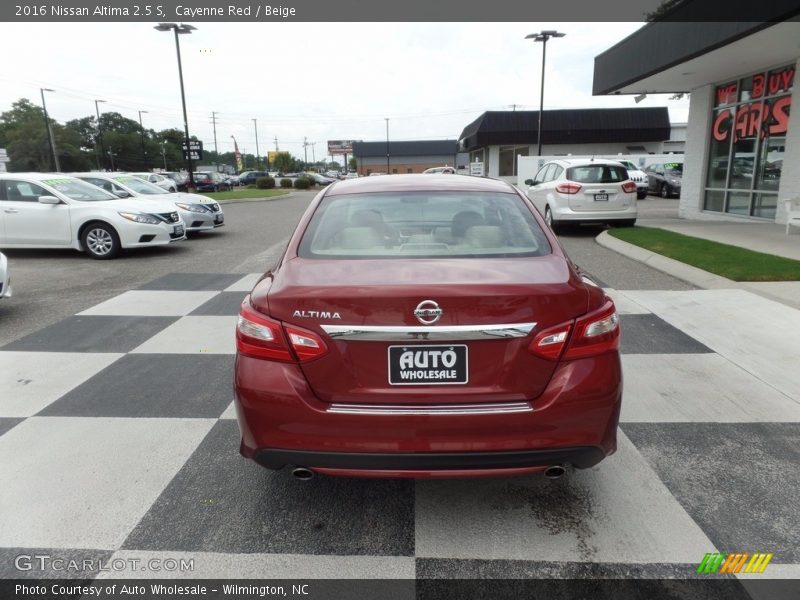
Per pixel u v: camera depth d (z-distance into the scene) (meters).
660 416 3.66
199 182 39.09
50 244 9.90
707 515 2.67
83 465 3.13
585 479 2.98
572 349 2.30
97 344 5.15
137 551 2.47
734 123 13.40
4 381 4.32
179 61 26.05
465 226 2.97
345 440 2.27
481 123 41.88
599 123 41.00
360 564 2.39
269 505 2.79
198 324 5.73
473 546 2.49
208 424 3.61
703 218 14.55
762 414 3.67
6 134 97.56
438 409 2.25
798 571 2.32
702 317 5.69
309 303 2.27
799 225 10.23
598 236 11.38
